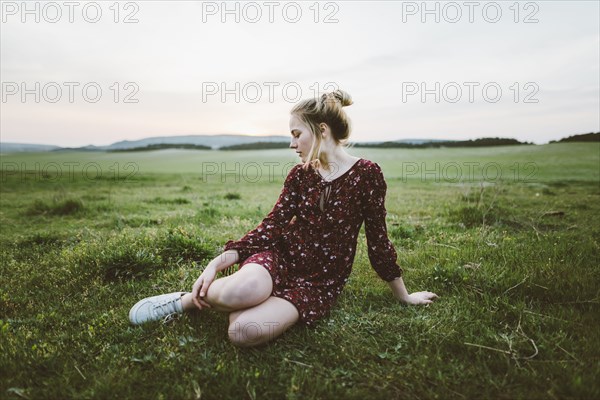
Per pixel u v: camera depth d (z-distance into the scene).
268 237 2.62
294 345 2.34
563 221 6.24
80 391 1.96
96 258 3.72
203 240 4.48
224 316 2.66
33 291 3.29
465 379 1.99
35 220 6.90
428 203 8.82
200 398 1.88
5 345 2.32
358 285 3.33
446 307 2.78
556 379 1.94
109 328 2.58
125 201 9.65
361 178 2.59
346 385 2.00
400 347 2.30
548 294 2.94
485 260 3.80
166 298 2.70
